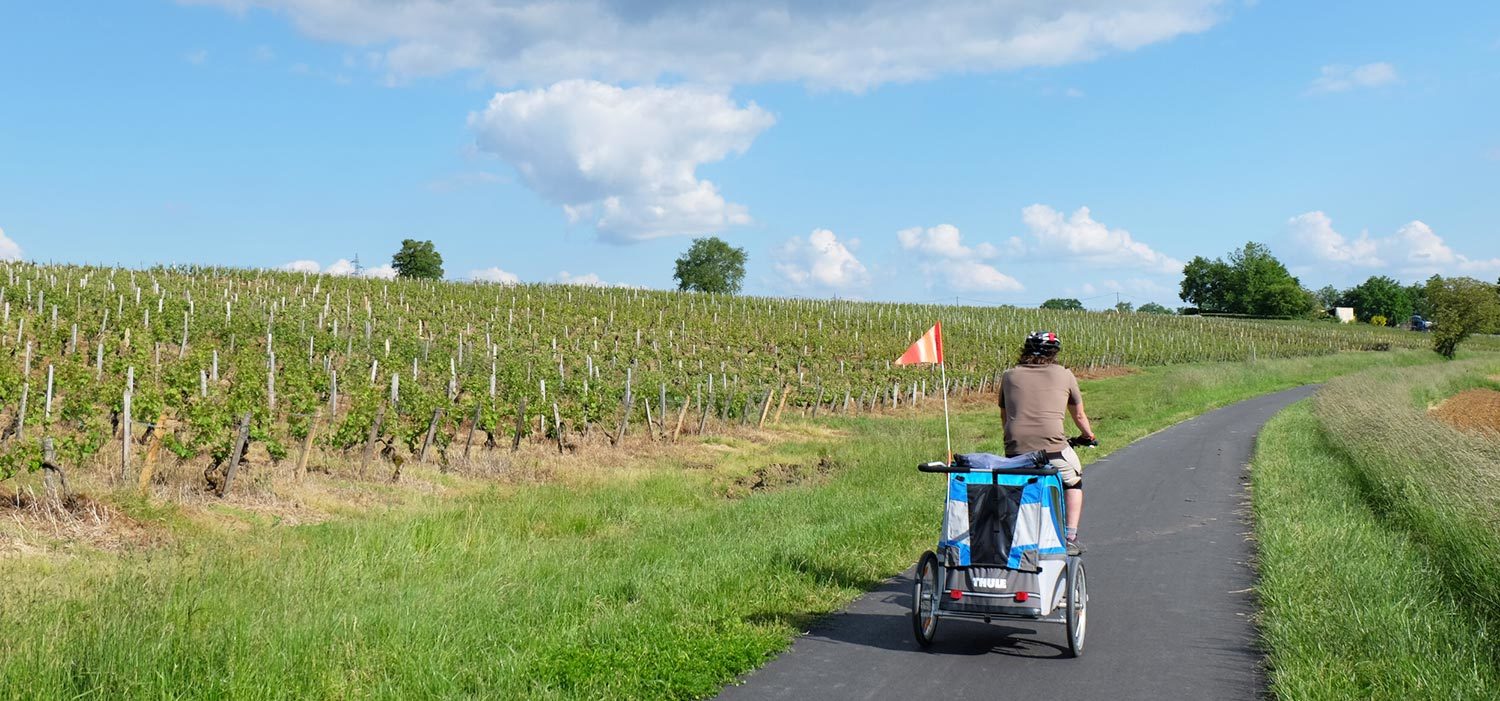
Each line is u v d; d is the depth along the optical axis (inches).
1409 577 304.7
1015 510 249.1
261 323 1182.9
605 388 913.5
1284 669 221.6
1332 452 703.7
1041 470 248.7
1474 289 2859.3
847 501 510.9
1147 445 828.0
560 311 1878.7
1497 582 276.2
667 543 400.2
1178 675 233.8
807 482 641.0
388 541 375.6
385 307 1692.9
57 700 190.1
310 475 558.6
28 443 427.8
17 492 419.8
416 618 254.1
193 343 1095.6
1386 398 1024.2
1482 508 335.3
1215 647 257.0
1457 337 2878.9
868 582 336.5
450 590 298.5
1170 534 429.4
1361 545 358.6
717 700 217.5
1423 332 4591.5
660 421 917.8
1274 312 6058.1
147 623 235.9
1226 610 296.7
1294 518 432.5
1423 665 214.1
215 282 1827.0
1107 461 709.9
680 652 236.2
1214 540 412.8
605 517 492.4
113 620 230.8
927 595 257.1
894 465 684.7
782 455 834.2
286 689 204.2
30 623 238.1
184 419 555.8
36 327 986.1
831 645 261.7
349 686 208.4
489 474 632.4
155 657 211.0
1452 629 244.7
